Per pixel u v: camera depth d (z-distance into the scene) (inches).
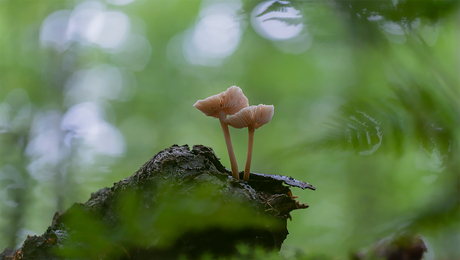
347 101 14.1
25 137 20.5
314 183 33.9
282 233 14.4
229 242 13.9
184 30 69.5
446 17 13.6
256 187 15.0
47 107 37.0
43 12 43.9
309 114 52.6
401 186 19.3
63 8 44.1
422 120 13.2
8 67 40.0
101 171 26.1
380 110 13.7
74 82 41.9
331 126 13.9
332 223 34.0
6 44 41.8
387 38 14.2
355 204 26.4
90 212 14.5
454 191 12.2
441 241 13.5
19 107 29.5
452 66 13.6
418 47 13.8
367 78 15.8
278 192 15.0
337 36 15.6
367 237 12.3
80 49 44.3
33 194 19.6
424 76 13.7
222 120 14.8
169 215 13.1
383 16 13.8
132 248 13.8
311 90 55.1
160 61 68.4
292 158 14.4
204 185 13.9
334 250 13.9
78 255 13.8
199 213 13.3
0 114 25.3
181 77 67.2
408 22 13.7
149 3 66.7
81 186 22.6
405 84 13.6
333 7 14.2
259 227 14.0
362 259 13.9
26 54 41.9
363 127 13.7
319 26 15.3
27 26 43.4
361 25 14.0
